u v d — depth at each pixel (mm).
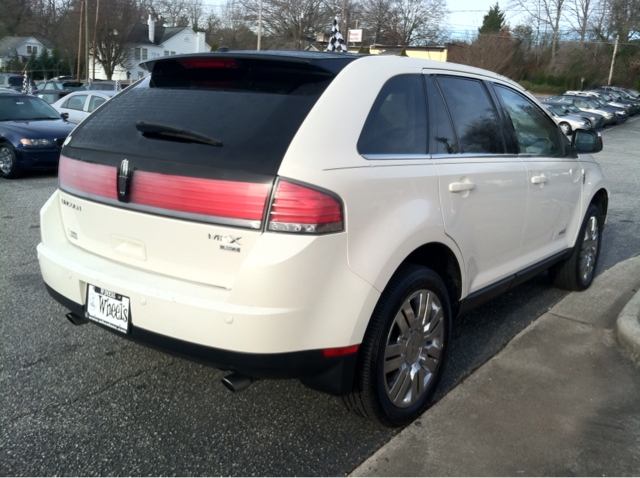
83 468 2514
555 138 4328
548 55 66750
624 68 64750
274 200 2250
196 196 2357
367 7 70062
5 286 4605
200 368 3428
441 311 2982
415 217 2674
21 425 2797
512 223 3580
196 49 71000
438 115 3078
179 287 2422
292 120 2412
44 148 9781
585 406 3113
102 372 3332
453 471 2561
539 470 2584
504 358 3629
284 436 2793
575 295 4832
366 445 2744
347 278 2387
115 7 53000
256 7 61375
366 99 2635
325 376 2496
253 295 2258
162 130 2496
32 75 56969
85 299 2756
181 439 2742
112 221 2658
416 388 2891
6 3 64812
